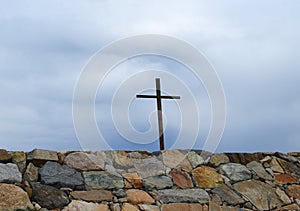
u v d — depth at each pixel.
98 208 3.46
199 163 4.07
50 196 3.39
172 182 3.85
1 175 3.33
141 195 3.67
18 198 3.27
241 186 4.00
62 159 3.66
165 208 3.64
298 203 4.05
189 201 3.75
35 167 3.52
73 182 3.55
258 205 3.91
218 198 3.84
